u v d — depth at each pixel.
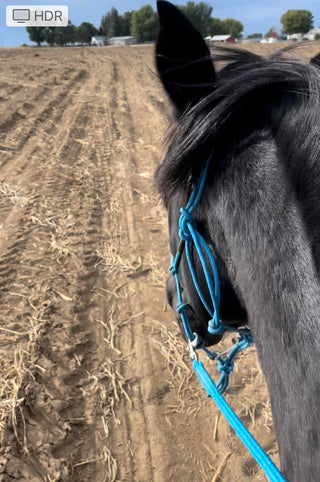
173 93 1.44
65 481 2.70
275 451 2.92
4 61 22.73
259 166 1.22
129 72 21.98
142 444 2.98
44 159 8.10
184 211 1.42
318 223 1.04
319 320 0.99
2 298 4.27
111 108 12.71
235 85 1.30
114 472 2.78
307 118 1.13
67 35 86.25
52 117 11.16
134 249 5.27
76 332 3.91
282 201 1.13
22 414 3.02
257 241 1.15
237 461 2.87
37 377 3.36
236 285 1.35
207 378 1.68
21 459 2.76
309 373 0.99
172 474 2.79
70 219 5.86
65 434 2.97
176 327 4.05
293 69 1.27
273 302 1.08
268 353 1.11
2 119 10.12
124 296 4.46
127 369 3.57
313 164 1.08
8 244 5.18
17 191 6.61
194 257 1.50
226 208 1.27
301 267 1.05
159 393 3.36
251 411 3.20
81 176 7.35
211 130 1.28
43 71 18.72
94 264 4.91
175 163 1.36
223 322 1.65
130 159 8.44
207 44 1.38
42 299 4.27
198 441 3.00
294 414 1.01
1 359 3.50
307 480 0.97
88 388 3.36
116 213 6.18
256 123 1.28
